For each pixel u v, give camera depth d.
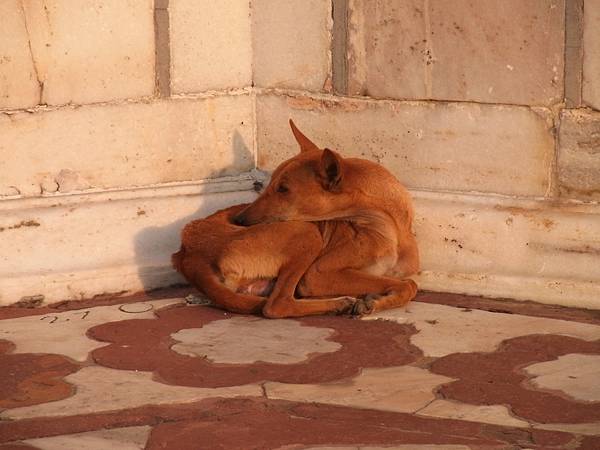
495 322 10.43
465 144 11.40
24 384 9.02
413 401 8.55
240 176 12.51
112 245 11.54
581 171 10.87
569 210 10.89
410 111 11.64
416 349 9.75
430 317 10.58
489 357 9.54
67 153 11.52
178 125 12.09
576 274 10.88
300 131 12.00
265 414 8.31
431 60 11.41
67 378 9.13
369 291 10.82
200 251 10.99
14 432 8.02
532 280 11.02
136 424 8.15
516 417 8.23
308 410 8.39
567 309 10.83
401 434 7.89
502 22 10.95
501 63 11.04
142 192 11.84
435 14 11.27
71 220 11.38
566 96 10.80
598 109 10.68
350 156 12.12
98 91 11.60
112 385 8.95
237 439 7.83
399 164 11.83
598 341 9.88
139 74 11.81
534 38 10.83
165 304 11.16
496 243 11.20
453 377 9.08
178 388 8.88
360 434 7.89
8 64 11.09
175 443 7.78
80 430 8.04
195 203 12.09
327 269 10.90
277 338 10.08
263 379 9.06
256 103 12.59
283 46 12.29
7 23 11.02
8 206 11.16
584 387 8.82
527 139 11.06
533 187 11.13
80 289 11.28
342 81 12.02
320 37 12.04
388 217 11.07
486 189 11.38
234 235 10.95
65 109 11.44
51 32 11.25
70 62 11.40
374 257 10.96
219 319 10.68
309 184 10.92
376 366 9.37
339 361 9.48
